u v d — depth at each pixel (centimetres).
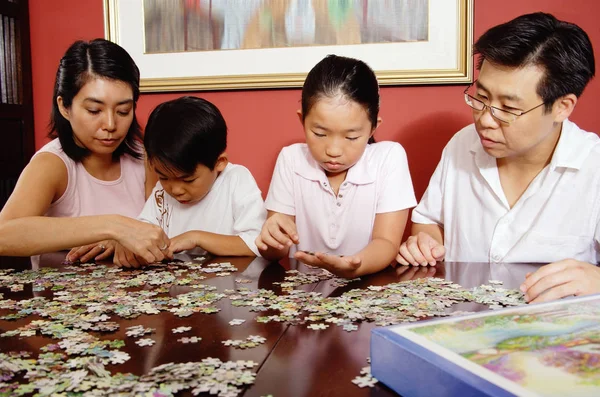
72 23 204
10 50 199
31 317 74
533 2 171
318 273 100
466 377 41
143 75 197
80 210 149
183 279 95
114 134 135
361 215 138
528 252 126
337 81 114
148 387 50
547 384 40
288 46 186
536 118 105
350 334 65
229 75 191
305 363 57
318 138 119
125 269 105
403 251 110
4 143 196
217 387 50
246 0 187
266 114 192
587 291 77
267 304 79
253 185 147
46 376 53
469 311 74
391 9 178
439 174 146
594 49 170
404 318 71
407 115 183
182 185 132
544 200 127
